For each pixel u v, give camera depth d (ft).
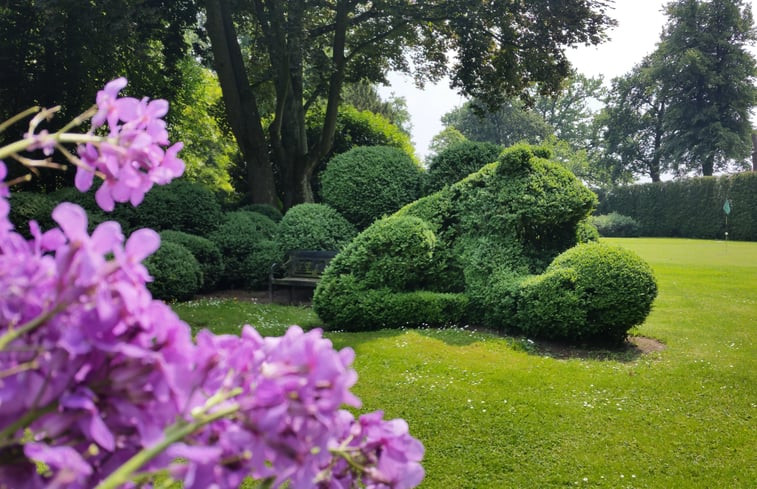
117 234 2.28
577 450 11.22
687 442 11.54
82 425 2.17
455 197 22.81
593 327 18.24
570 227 21.54
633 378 15.15
